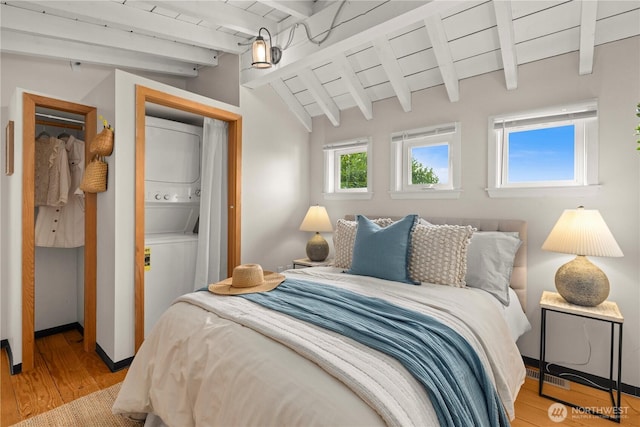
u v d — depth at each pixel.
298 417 1.01
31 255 2.58
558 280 2.21
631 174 2.21
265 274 2.43
